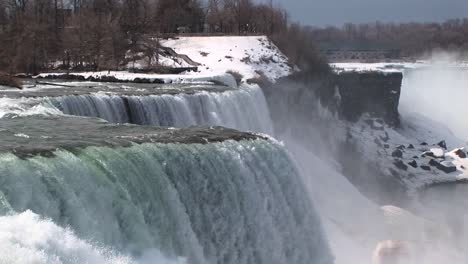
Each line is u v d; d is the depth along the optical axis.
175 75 47.50
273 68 59.81
